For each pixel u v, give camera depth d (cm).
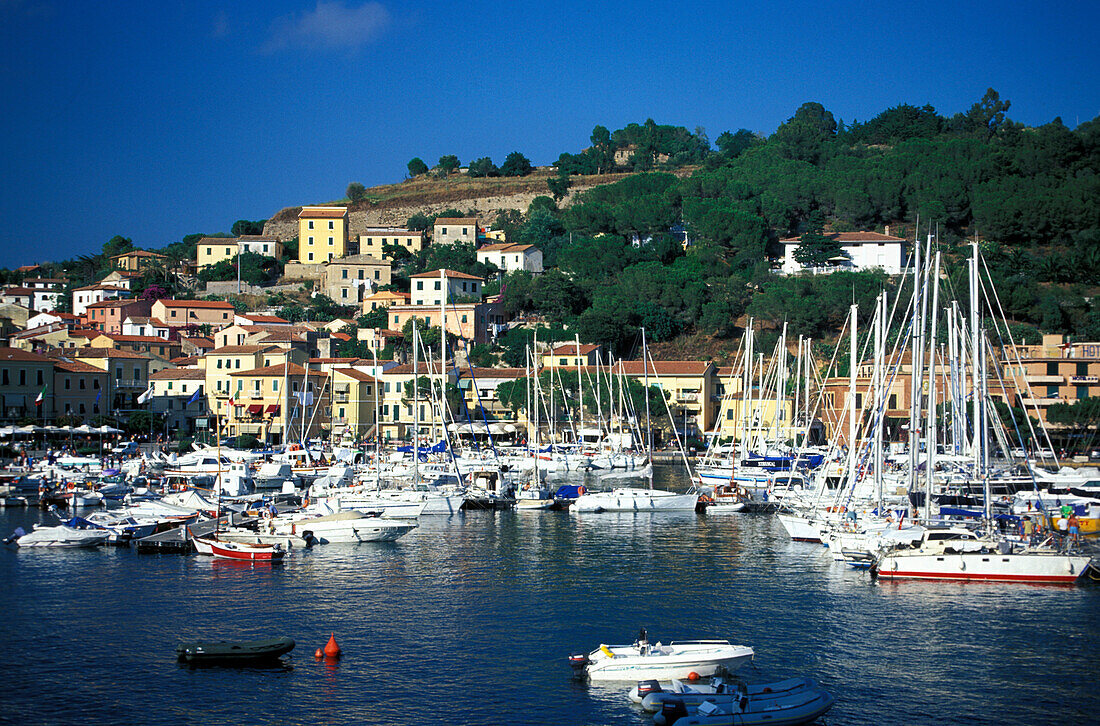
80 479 10706
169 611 5988
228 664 4994
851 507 8225
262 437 16588
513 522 9681
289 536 8038
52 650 5219
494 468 12500
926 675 4844
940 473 9131
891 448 10675
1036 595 6319
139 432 15550
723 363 19788
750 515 10175
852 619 5781
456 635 5506
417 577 6969
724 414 17038
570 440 16762
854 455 9131
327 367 18188
